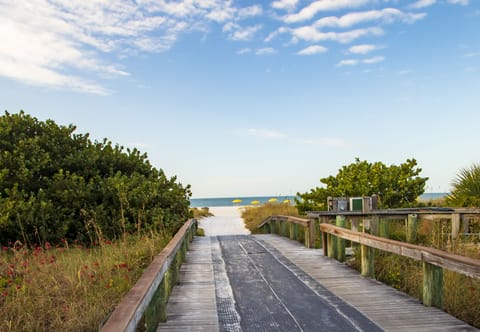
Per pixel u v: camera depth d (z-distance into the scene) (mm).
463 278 5492
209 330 4219
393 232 10922
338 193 14852
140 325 4645
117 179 11242
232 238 12836
